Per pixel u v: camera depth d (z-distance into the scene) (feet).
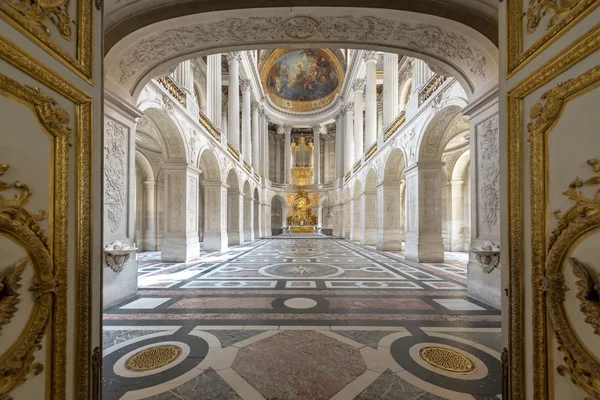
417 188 30.07
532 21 5.42
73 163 5.26
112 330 11.03
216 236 41.83
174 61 16.30
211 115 42.98
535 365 5.13
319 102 101.09
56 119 4.77
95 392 5.51
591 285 4.09
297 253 38.91
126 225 16.80
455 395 6.87
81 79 5.41
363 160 55.36
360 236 59.26
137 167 44.57
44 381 4.56
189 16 13.03
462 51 14.93
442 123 26.84
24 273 4.23
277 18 13.39
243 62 61.16
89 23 5.72
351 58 70.44
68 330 5.01
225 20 13.43
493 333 10.69
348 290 17.37
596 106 4.05
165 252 30.37
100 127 5.92
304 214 100.68
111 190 15.65
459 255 37.83
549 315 4.79
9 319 3.97
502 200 6.16
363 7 12.68
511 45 5.94
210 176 42.04
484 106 15.83
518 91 5.65
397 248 42.22
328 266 27.09
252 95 75.72
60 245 4.84
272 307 13.98
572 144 4.46
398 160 40.91
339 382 7.42
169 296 16.10
